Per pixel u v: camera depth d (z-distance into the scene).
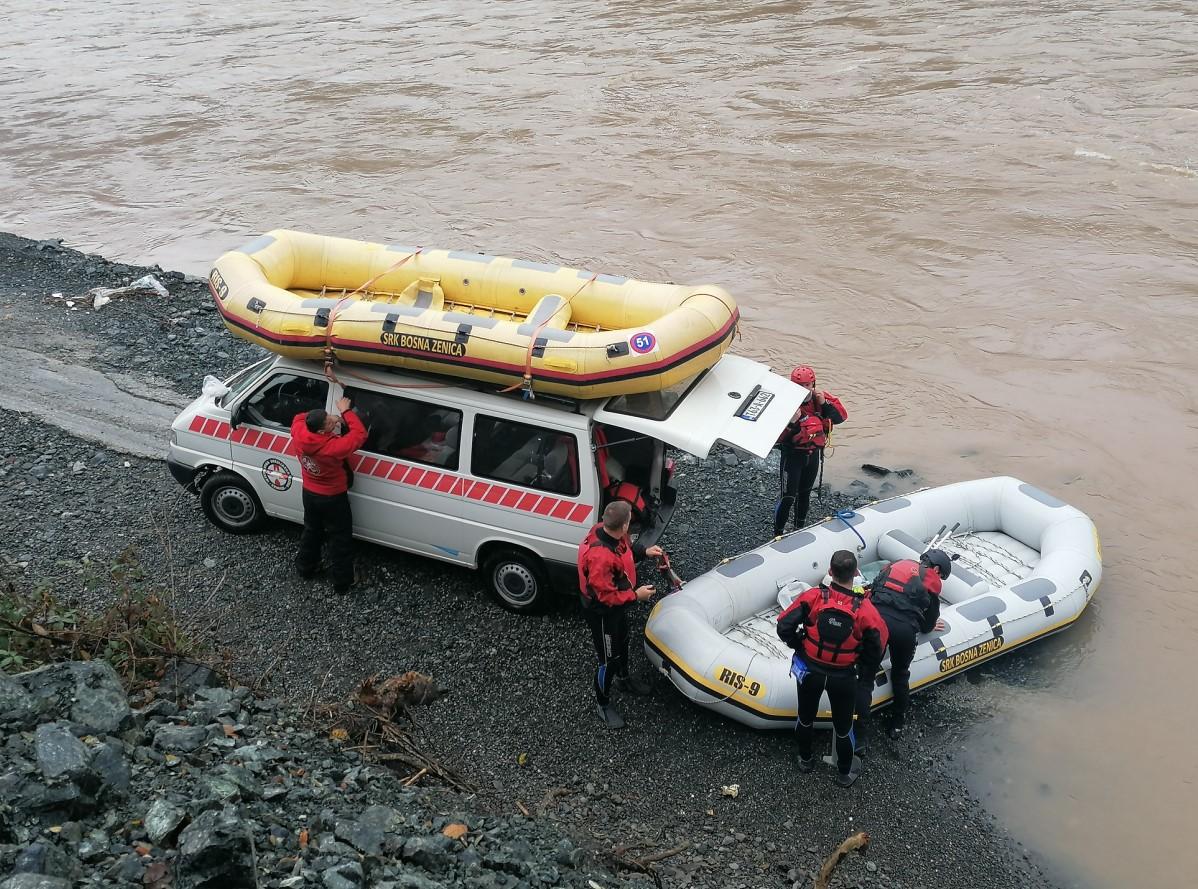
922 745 6.72
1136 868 5.86
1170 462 10.49
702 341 6.91
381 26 37.16
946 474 10.36
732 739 6.64
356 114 26.52
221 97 28.83
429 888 4.41
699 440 6.68
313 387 7.61
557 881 4.84
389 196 20.72
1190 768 6.59
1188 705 7.14
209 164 23.23
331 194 21.00
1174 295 14.45
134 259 17.89
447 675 7.00
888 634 6.38
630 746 6.52
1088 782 6.47
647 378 6.67
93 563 7.87
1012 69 26.00
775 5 35.12
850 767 6.27
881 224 17.64
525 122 24.94
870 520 8.27
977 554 8.42
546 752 6.43
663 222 18.48
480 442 7.19
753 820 6.02
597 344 6.69
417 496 7.47
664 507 7.96
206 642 7.07
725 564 7.66
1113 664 7.54
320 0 43.34
